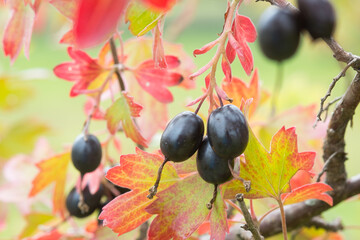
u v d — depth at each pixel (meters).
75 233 0.39
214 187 0.31
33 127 0.59
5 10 0.63
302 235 0.42
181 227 0.32
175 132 0.30
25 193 0.45
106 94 0.39
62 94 1.56
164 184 0.32
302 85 0.56
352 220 0.73
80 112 1.39
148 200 0.32
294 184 0.38
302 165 0.32
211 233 0.31
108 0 0.24
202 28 2.47
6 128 0.60
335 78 0.31
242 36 0.31
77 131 1.24
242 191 0.32
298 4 0.36
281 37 0.38
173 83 0.37
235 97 0.35
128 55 0.39
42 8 0.61
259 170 0.32
